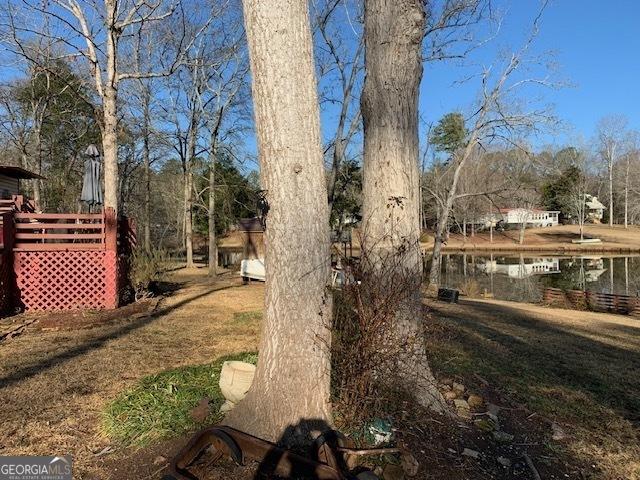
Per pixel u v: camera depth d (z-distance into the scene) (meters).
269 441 2.96
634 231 58.53
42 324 7.21
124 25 11.09
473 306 13.20
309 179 3.03
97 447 3.14
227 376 3.54
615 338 9.08
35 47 13.96
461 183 31.02
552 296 17.45
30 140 26.62
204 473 2.73
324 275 3.10
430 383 3.92
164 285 13.38
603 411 4.47
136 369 4.83
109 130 10.91
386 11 4.12
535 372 5.59
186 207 22.80
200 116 21.62
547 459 3.40
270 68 2.95
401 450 3.05
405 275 3.52
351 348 3.22
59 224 8.64
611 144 64.06
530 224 65.25
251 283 14.94
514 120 19.80
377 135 4.14
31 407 3.76
